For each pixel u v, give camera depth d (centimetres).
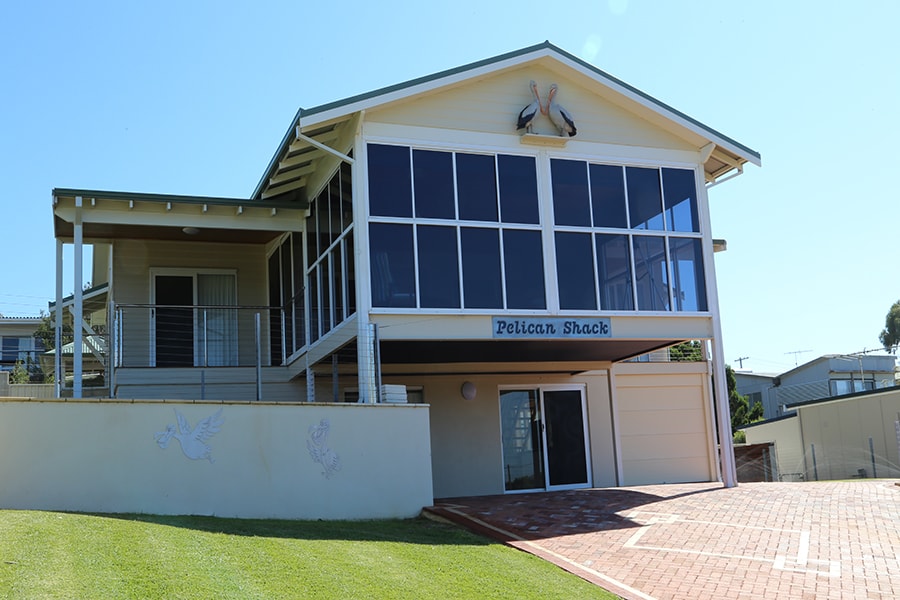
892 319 6150
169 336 1788
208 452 1042
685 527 1070
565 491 1477
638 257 1455
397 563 828
